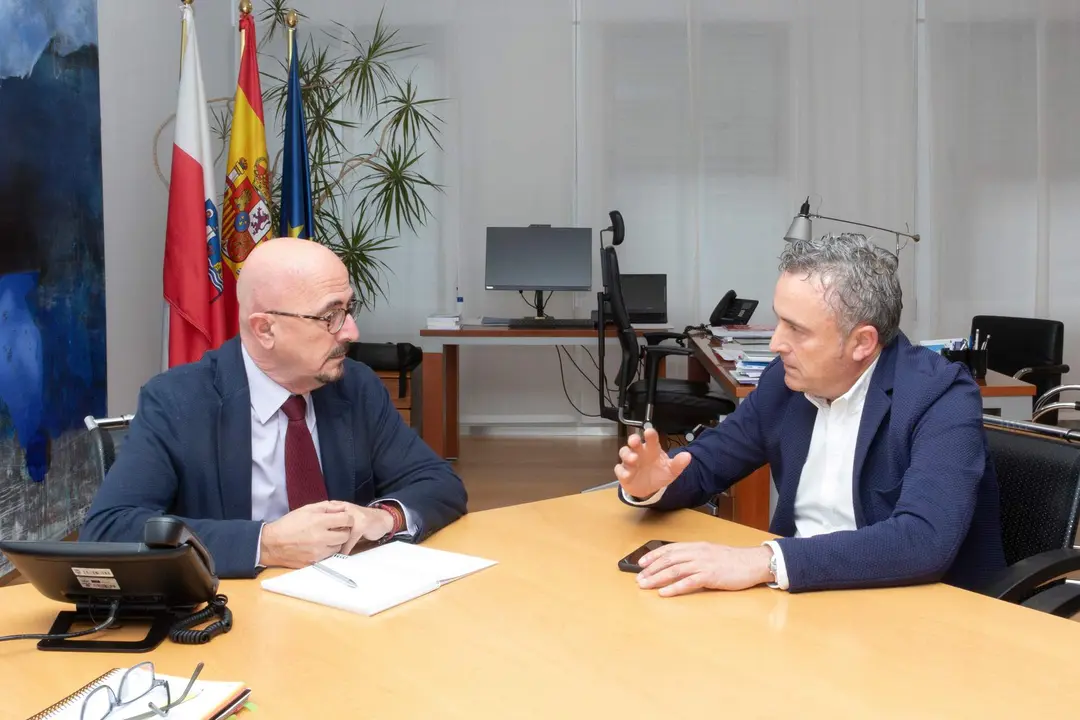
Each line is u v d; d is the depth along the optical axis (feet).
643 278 17.74
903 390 5.09
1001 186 19.43
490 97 18.98
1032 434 5.59
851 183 19.22
